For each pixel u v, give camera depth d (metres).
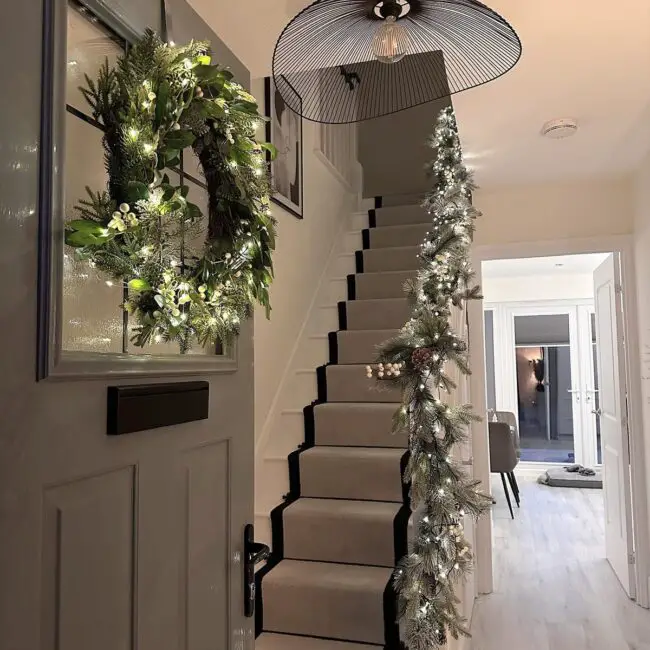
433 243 2.81
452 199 2.95
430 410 2.17
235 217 1.15
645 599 3.51
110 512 0.89
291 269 3.34
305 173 3.63
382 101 2.55
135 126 0.91
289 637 2.27
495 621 3.35
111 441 0.89
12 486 0.72
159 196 0.92
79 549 0.82
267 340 2.98
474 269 3.96
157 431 1.01
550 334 7.88
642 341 3.55
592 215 3.78
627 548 3.67
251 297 1.20
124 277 0.92
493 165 3.42
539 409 7.88
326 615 2.25
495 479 7.50
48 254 0.78
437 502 2.12
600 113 2.67
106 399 0.89
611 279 3.98
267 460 2.83
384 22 1.59
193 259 1.11
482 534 3.79
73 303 0.89
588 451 7.54
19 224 0.74
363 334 3.41
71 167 0.91
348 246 4.36
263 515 2.60
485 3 1.81
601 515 5.59
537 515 5.63
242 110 1.14
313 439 3.01
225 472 1.24
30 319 0.75
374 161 5.50
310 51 1.81
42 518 0.76
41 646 0.75
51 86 0.79
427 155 5.36
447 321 2.57
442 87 2.38
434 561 2.04
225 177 1.13
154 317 0.95
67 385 0.81
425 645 1.95
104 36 0.99
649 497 3.48
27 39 0.76
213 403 1.19
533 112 2.66
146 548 0.96
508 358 7.85
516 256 3.95
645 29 1.96
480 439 3.95
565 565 4.24
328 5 1.56
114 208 0.89
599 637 3.13
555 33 1.99
